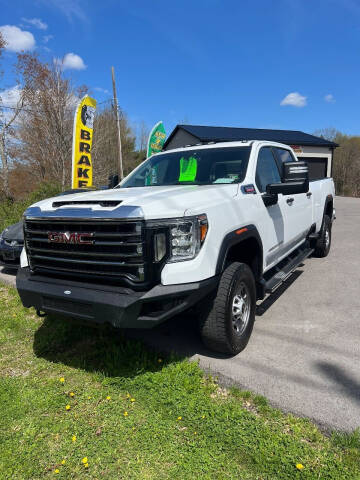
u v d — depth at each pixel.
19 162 24.64
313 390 2.74
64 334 3.81
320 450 2.18
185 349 3.47
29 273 3.20
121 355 3.31
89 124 11.33
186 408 2.59
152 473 2.07
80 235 2.74
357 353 3.31
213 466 2.09
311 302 4.67
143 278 2.56
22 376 3.12
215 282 2.87
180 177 4.15
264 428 2.35
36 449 2.28
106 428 2.45
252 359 3.24
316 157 23.78
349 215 13.80
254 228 3.52
